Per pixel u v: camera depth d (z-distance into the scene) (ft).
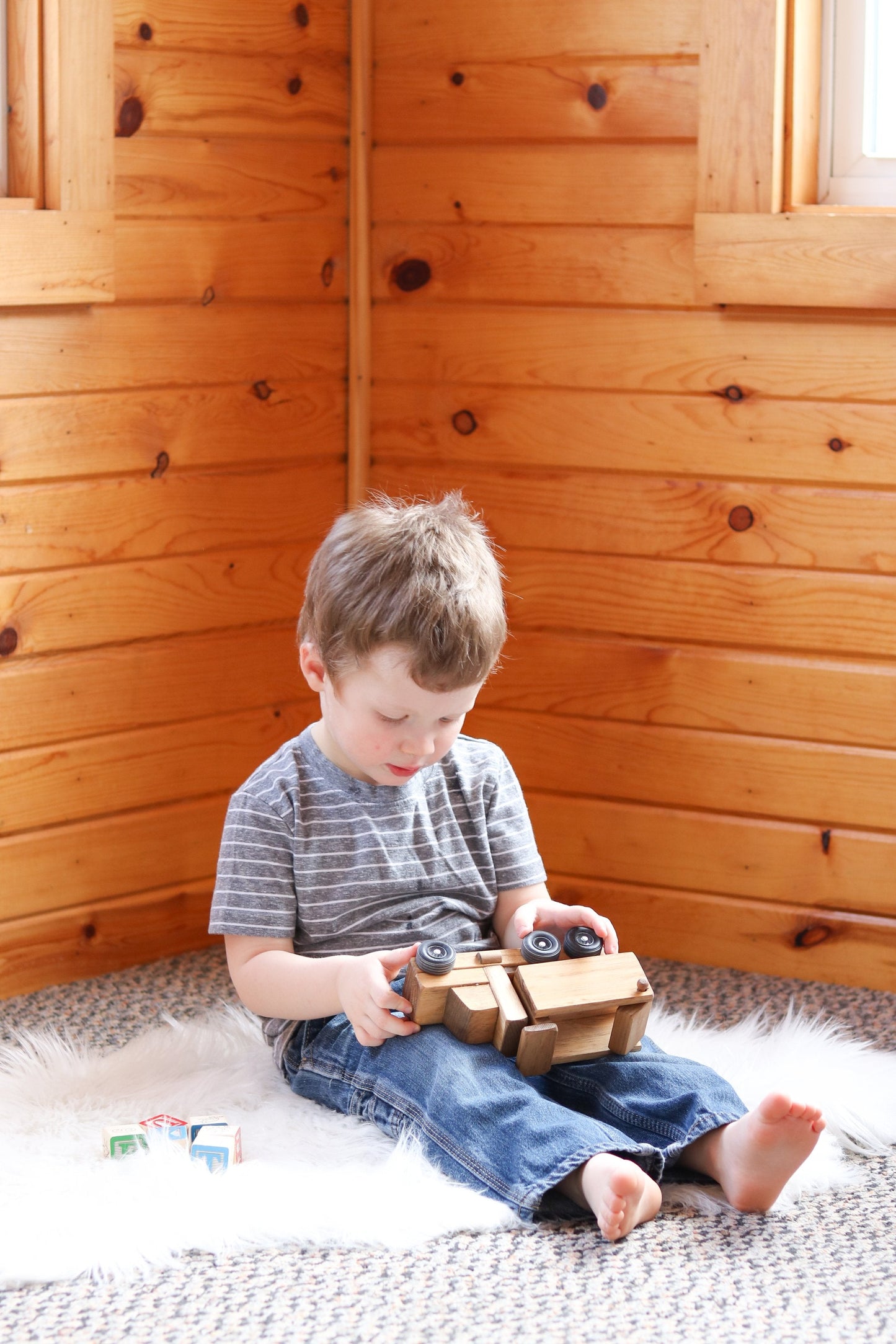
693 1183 4.27
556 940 4.50
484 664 4.43
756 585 5.99
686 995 5.89
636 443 6.08
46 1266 3.78
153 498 5.97
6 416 5.52
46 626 5.75
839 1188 4.35
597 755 6.31
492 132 6.12
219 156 5.96
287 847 4.68
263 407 6.25
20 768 5.75
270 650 6.41
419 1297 3.71
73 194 5.50
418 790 4.83
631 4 5.81
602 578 6.22
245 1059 5.00
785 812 6.06
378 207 6.36
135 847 6.10
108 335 5.75
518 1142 4.05
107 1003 5.75
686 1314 3.67
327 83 6.23
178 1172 4.11
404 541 4.44
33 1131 4.53
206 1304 3.68
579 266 6.06
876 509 5.79
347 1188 4.06
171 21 5.74
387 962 4.37
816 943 6.06
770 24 5.55
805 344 5.78
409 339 6.39
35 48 5.41
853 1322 3.66
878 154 5.88
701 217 5.73
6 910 5.79
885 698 5.87
